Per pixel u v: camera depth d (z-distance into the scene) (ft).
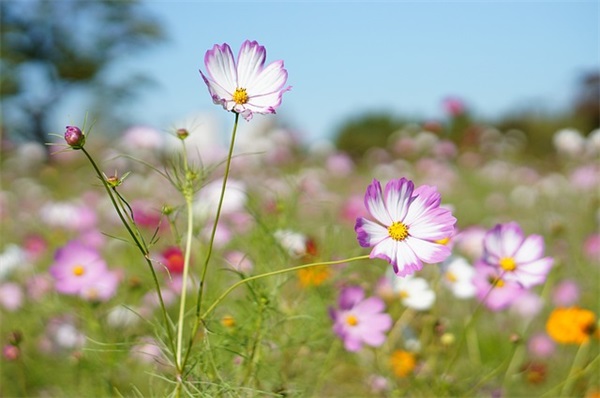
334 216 5.96
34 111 34.32
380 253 2.61
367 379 3.99
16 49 34.63
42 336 4.30
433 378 3.81
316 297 3.81
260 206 4.30
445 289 4.50
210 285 3.80
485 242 3.36
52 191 10.80
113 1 35.40
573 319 3.98
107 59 34.68
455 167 14.62
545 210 8.74
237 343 3.10
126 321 4.02
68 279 4.04
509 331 4.81
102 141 12.91
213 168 2.98
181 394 2.76
